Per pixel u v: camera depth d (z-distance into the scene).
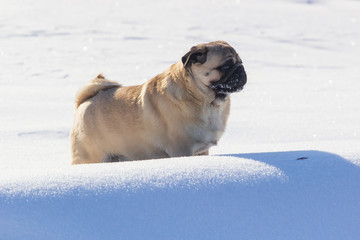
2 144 10.66
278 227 3.75
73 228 3.63
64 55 31.11
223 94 6.66
